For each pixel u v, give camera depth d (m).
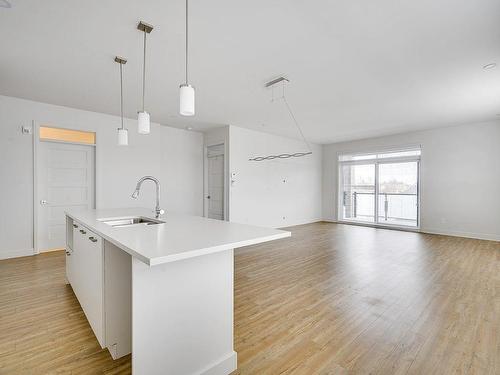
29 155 4.18
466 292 2.80
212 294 1.57
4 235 4.00
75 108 4.60
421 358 1.73
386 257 4.18
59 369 1.62
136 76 3.27
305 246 4.93
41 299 2.61
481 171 5.59
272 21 2.16
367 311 2.38
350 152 7.84
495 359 1.71
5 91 3.79
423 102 4.25
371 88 3.64
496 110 4.70
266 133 6.78
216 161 6.47
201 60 2.84
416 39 2.43
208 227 1.92
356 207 7.98
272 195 6.97
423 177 6.39
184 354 1.46
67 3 1.94
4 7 1.96
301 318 2.26
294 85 3.54
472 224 5.71
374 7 1.99
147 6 1.98
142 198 5.46
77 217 2.46
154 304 1.34
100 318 1.71
